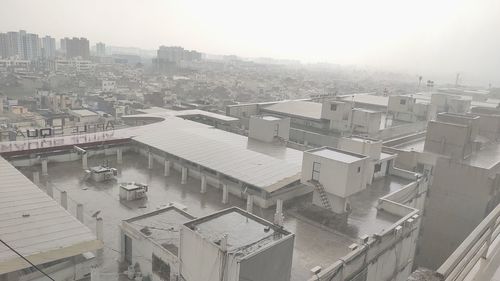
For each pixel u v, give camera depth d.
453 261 7.54
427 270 7.49
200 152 41.56
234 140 50.22
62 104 135.62
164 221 25.62
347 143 43.00
